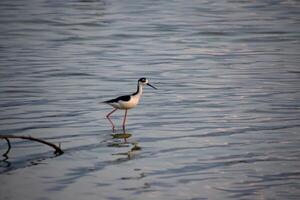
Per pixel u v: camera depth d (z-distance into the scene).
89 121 18.69
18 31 35.09
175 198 12.89
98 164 14.92
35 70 25.81
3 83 23.55
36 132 17.55
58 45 31.39
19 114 19.42
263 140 16.55
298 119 18.55
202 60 27.84
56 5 44.59
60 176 14.15
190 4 44.94
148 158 15.32
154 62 27.47
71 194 13.13
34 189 13.41
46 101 21.03
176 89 22.73
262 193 13.03
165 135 17.23
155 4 44.94
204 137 16.95
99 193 13.17
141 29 35.59
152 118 18.98
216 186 13.45
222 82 23.67
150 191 13.26
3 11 41.78
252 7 43.09
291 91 22.08
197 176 14.04
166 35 33.97
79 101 21.05
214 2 45.72
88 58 28.30
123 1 46.59
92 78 24.45
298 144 16.14
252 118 18.75
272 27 35.84
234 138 16.78
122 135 17.28
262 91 22.16
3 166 14.80
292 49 29.97
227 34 34.06
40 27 36.34
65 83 23.62
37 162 15.07
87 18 39.16
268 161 14.90
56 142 16.62
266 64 26.78
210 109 19.91
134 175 14.16
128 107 18.08
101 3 45.50
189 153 15.62
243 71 25.48
